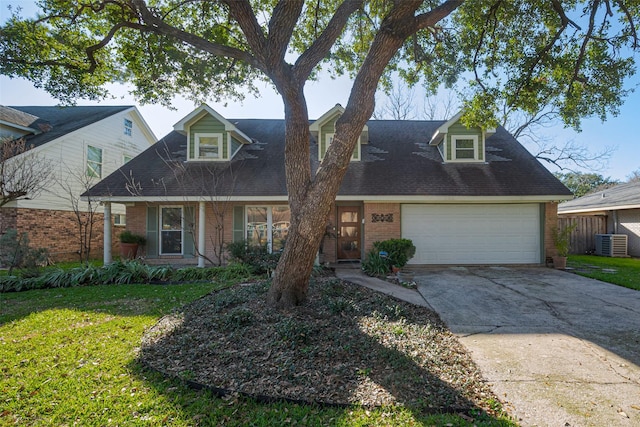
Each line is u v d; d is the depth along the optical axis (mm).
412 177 10453
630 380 3105
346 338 3861
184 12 7055
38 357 3604
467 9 7344
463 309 5516
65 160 12961
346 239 11273
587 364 3447
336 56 8102
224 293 6141
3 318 5090
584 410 2629
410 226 10461
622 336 4250
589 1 6766
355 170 10875
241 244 9227
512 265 10344
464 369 3322
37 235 11789
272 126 14117
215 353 3576
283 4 4676
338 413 2598
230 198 9711
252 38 4926
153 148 12648
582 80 7402
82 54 6898
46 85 6926
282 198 9734
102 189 10156
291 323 4047
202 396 2842
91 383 3035
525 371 3287
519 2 7031
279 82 4871
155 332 4297
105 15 6738
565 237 10031
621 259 12180
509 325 4719
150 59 7246
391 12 4664
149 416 2553
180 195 9750
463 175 10523
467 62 8086
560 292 6711
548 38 7465
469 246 10438
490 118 8664
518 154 11742
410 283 7402
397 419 2514
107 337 4191
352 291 6258
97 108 16641
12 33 6055
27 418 2529
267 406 2703
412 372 3178
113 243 14852
